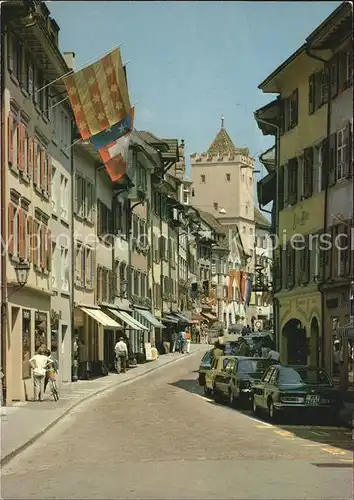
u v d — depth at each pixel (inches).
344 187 1210.0
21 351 1123.3
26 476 534.3
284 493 456.4
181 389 1441.9
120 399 1219.9
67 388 1407.5
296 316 1455.5
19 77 1149.1
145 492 459.5
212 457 608.1
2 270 1042.1
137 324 2000.5
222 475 520.4
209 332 3681.1
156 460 593.6
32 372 1159.0
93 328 1808.6
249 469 546.0
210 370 1255.5
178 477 512.4
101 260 1877.5
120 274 2121.1
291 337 1529.3
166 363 2294.5
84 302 1708.9
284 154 1525.6
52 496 454.0
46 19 1350.9
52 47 1235.2
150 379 1720.0
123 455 625.0
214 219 4645.7
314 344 1373.0
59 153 1472.7
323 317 1291.8
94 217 1796.3
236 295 4569.4
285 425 866.1
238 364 1095.6
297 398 861.8
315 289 1336.1
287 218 1502.2
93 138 1263.5
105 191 1929.1
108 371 1910.7
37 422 858.8
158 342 2778.1
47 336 1337.4
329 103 1274.6
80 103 1114.1
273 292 1600.6
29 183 1203.9
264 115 1615.4
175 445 683.4
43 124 1321.4
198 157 5044.3
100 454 634.2
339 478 509.0
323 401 863.7
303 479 505.0
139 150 2174.0
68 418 942.4
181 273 3366.1
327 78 1296.8
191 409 1056.8
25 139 1176.2
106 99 1114.7
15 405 1066.7
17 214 1122.7
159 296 2763.3
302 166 1433.3
